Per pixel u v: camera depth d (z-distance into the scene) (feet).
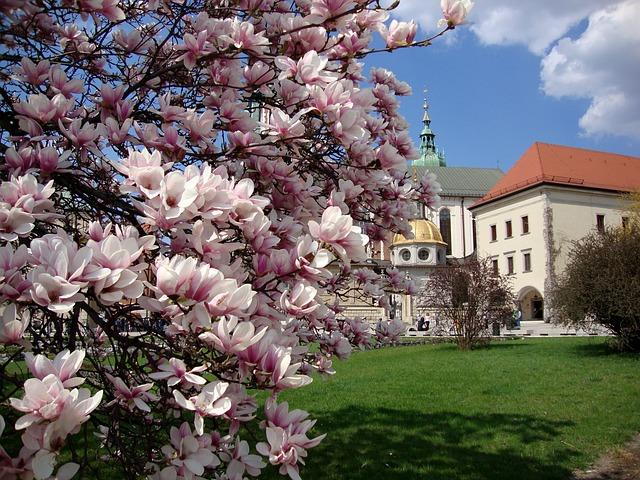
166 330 5.58
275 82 8.54
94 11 6.71
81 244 7.70
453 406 26.35
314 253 5.80
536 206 142.00
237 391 5.62
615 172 150.20
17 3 5.62
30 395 3.96
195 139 7.55
